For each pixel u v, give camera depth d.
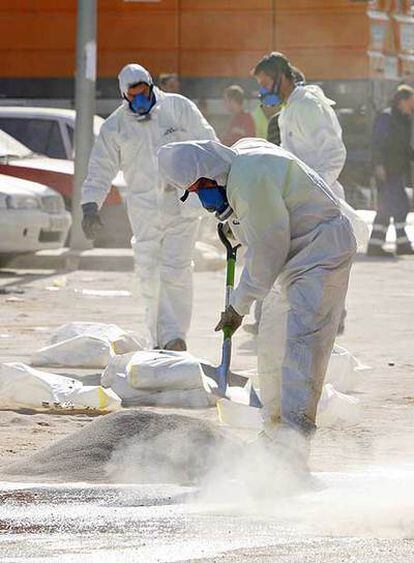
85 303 33.03
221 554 11.75
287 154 15.05
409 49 54.03
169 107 23.50
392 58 52.78
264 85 24.73
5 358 23.89
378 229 45.69
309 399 15.09
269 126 26.50
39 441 17.33
